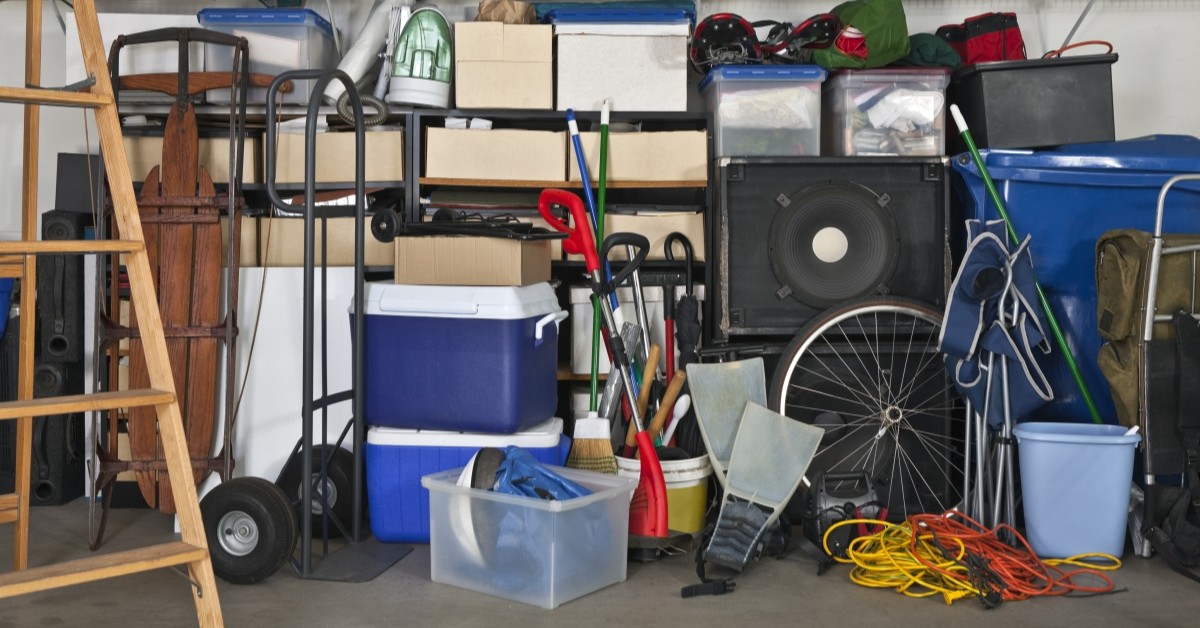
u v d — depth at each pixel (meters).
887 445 3.51
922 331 3.58
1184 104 4.32
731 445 3.29
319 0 4.23
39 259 3.60
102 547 3.21
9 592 1.87
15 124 4.22
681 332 3.63
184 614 2.54
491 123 3.84
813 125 3.77
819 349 3.50
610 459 3.17
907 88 3.77
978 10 4.29
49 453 3.68
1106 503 3.01
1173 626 2.51
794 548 3.21
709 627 2.50
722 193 3.67
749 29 3.86
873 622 2.54
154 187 3.41
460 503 2.77
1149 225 3.48
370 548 3.14
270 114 2.82
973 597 2.74
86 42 2.17
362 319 3.10
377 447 3.15
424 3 4.14
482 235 3.10
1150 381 3.05
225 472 3.30
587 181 3.66
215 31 3.53
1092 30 4.30
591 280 3.27
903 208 3.68
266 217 3.72
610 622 2.52
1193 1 4.30
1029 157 3.48
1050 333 3.43
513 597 2.68
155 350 2.15
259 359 3.45
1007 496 3.20
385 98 3.76
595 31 3.75
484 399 3.06
